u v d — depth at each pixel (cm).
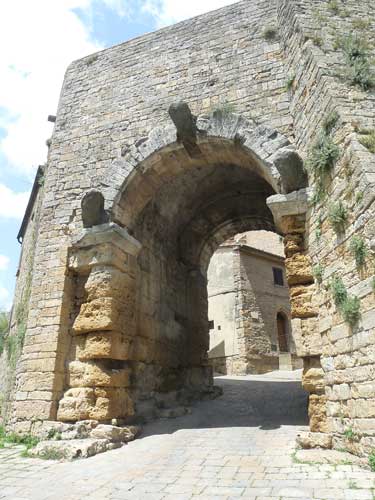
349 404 630
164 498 512
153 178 1109
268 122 1000
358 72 800
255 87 1066
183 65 1194
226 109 1025
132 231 1095
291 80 989
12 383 1090
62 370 924
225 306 2530
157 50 1261
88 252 999
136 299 1077
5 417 1100
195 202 1409
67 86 1334
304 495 483
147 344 1098
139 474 620
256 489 520
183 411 1087
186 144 1037
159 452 743
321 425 706
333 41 900
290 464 617
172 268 1384
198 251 1554
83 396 872
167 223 1359
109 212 1019
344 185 695
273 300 2652
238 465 634
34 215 1470
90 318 928
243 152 995
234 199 1457
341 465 590
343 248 681
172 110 988
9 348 1302
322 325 735
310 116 860
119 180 1051
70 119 1257
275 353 2477
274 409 1080
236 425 920
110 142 1160
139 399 1013
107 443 786
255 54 1116
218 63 1151
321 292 749
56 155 1203
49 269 1023
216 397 1324
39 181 1393
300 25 951
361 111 743
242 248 2631
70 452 730
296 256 830
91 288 955
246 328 2403
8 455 762
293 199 830
